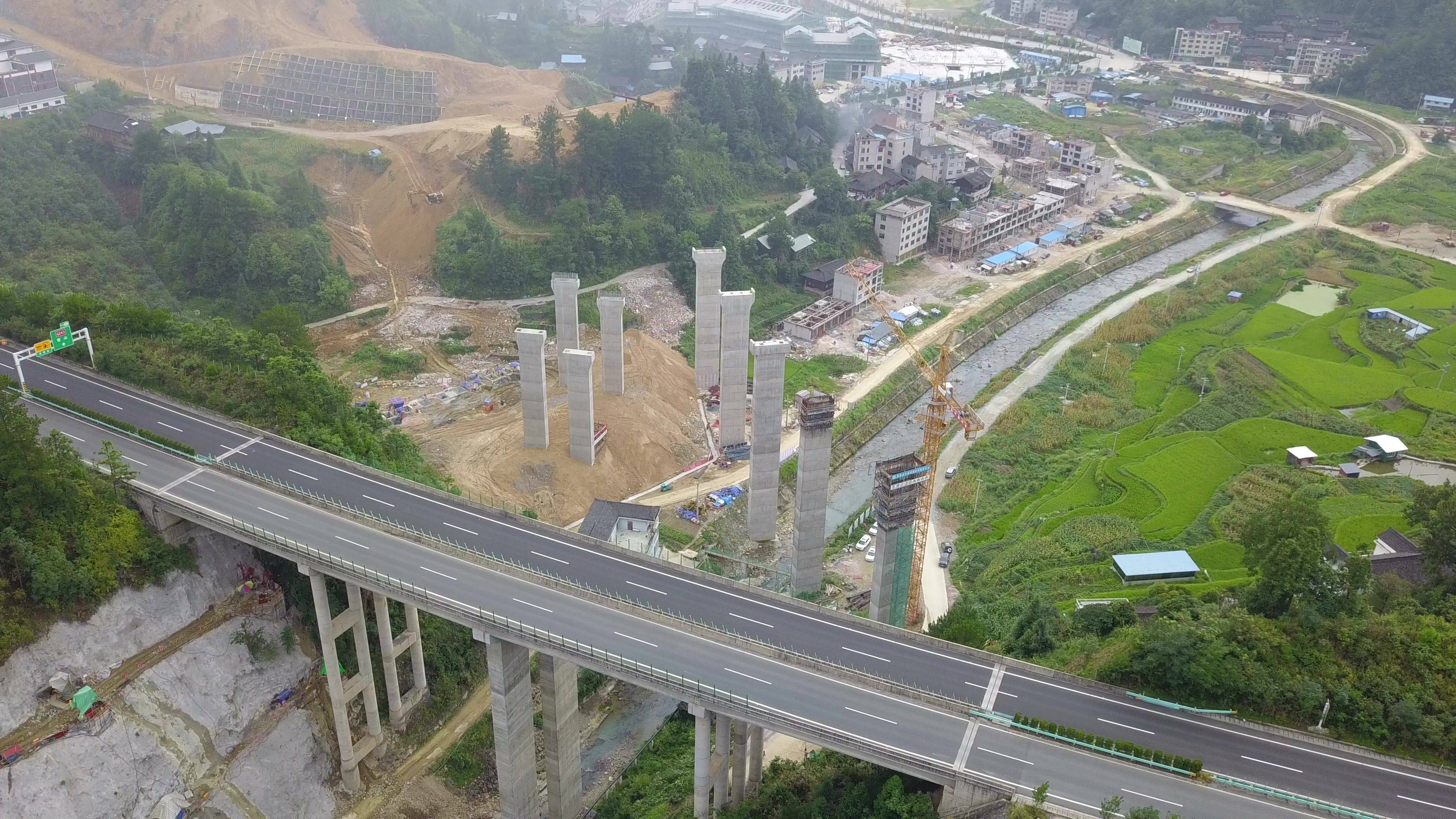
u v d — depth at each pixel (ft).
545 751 341.62
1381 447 538.88
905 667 303.27
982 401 628.28
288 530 346.95
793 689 292.40
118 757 312.71
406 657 389.19
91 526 337.11
